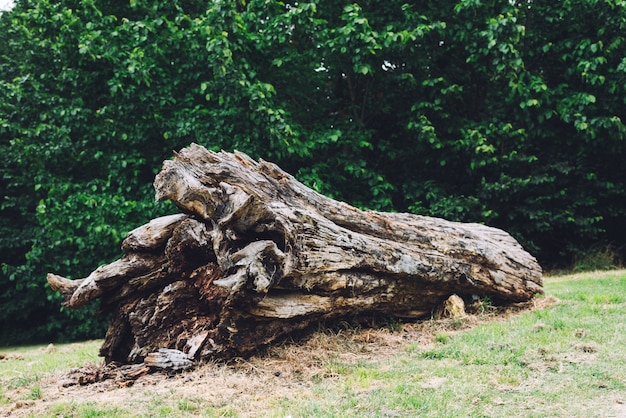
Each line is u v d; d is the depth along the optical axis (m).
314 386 5.00
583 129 13.05
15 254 16.97
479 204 13.82
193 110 13.08
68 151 13.40
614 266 14.41
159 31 13.30
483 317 7.48
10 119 14.84
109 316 14.24
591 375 4.96
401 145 15.43
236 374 5.41
